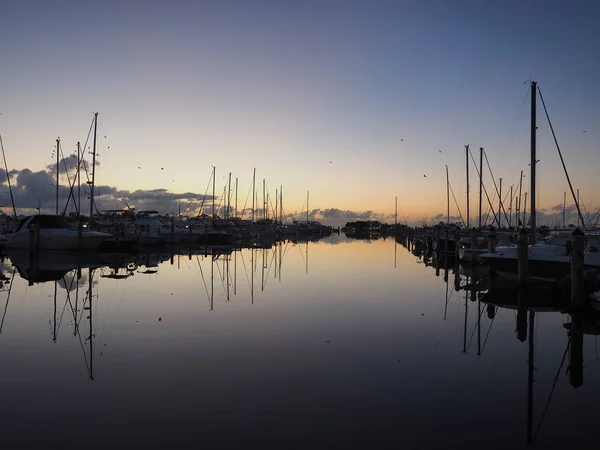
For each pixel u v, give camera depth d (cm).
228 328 1409
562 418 808
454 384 961
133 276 2780
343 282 2511
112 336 1316
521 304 1906
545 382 988
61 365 1058
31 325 1461
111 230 5422
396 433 738
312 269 3228
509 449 699
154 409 815
